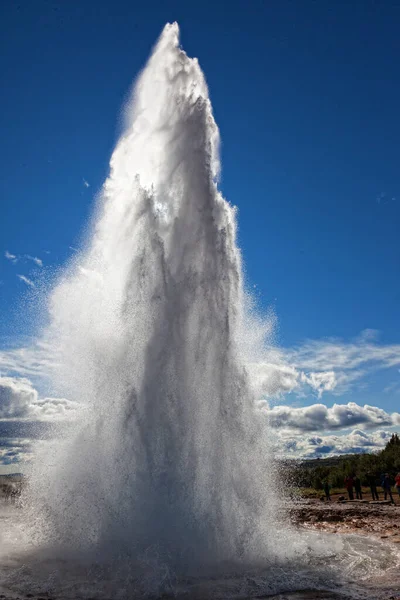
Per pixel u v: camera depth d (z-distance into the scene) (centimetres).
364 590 878
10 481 1564
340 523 1797
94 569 981
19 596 834
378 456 5259
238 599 832
